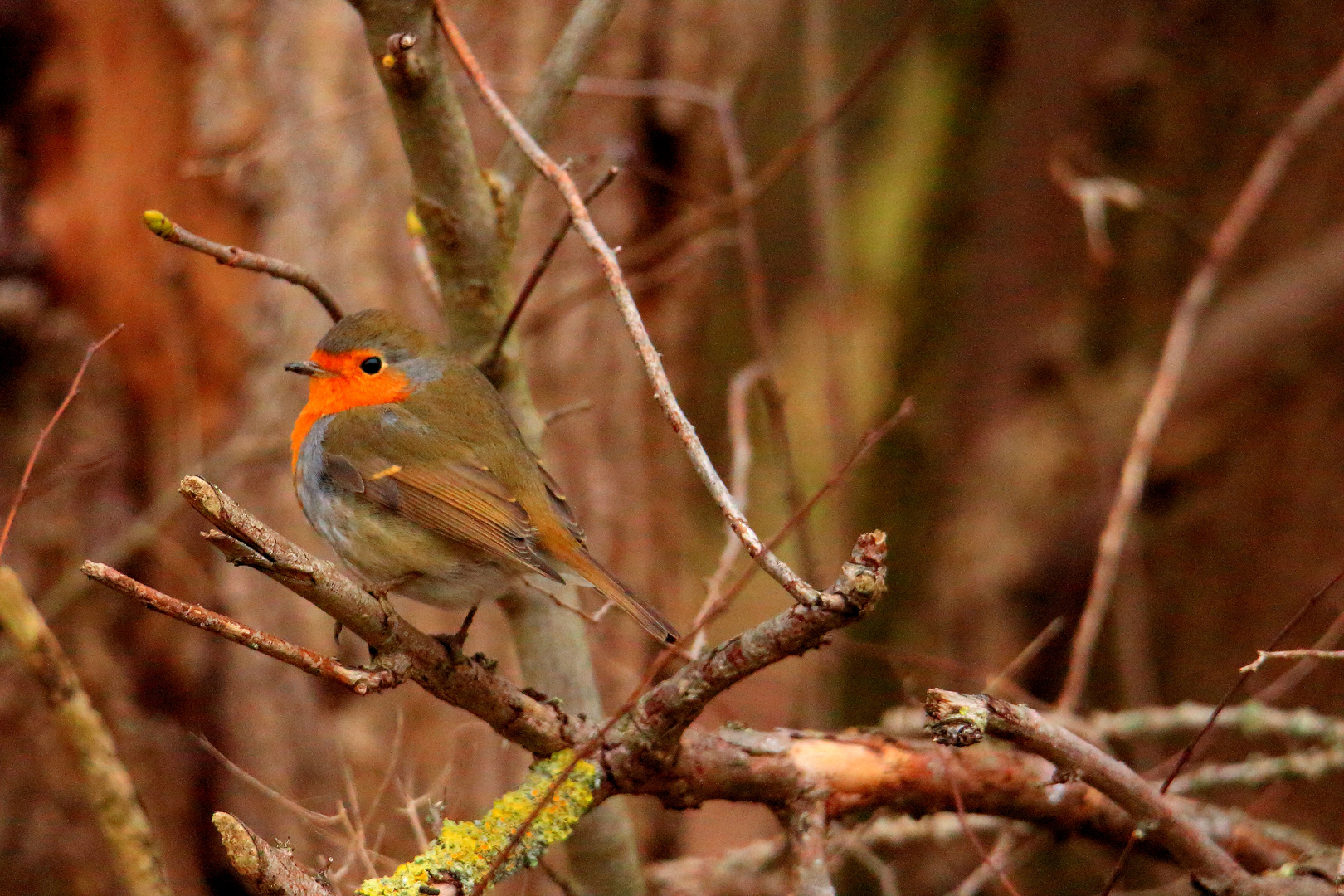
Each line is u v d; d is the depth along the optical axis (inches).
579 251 413.1
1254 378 499.8
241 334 406.3
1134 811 235.1
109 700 397.1
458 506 294.8
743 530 195.0
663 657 201.5
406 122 272.7
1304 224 516.4
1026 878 461.1
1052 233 553.3
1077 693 305.1
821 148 493.4
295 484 320.8
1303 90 515.5
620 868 300.8
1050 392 553.0
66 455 406.3
